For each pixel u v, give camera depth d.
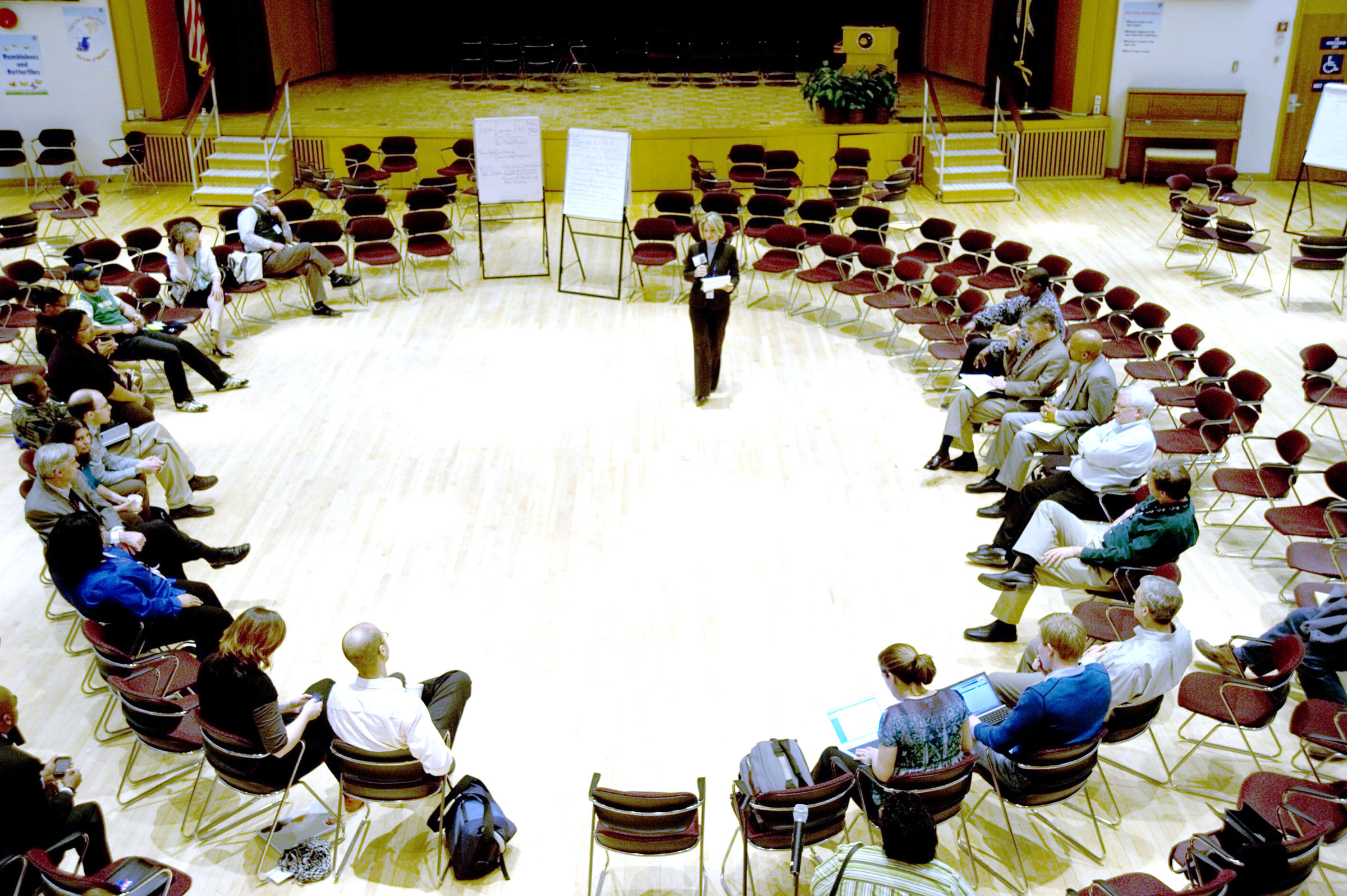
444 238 11.68
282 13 19.28
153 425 7.24
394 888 4.61
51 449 5.91
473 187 13.82
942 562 6.88
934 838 3.59
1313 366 8.22
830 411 8.94
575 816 4.97
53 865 4.12
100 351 7.88
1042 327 7.38
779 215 12.23
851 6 21.59
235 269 10.41
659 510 7.46
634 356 10.03
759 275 12.20
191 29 16.23
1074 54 16.58
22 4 15.73
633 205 15.30
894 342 10.35
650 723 5.51
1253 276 12.16
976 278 10.46
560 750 5.33
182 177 16.41
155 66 16.33
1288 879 4.02
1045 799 4.60
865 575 6.74
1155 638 4.88
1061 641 4.52
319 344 10.26
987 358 8.16
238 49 16.78
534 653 6.03
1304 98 16.06
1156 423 8.64
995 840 4.85
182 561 6.38
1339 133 12.96
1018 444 7.10
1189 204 12.30
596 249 13.14
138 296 9.53
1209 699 5.08
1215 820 4.95
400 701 4.46
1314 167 16.36
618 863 4.75
